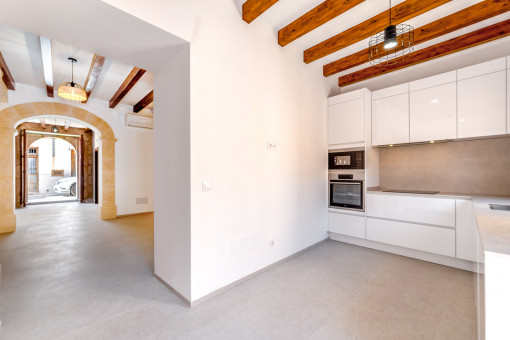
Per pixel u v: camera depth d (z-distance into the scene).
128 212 6.07
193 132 1.99
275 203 2.81
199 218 2.03
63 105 5.09
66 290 2.23
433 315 1.85
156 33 1.83
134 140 6.18
